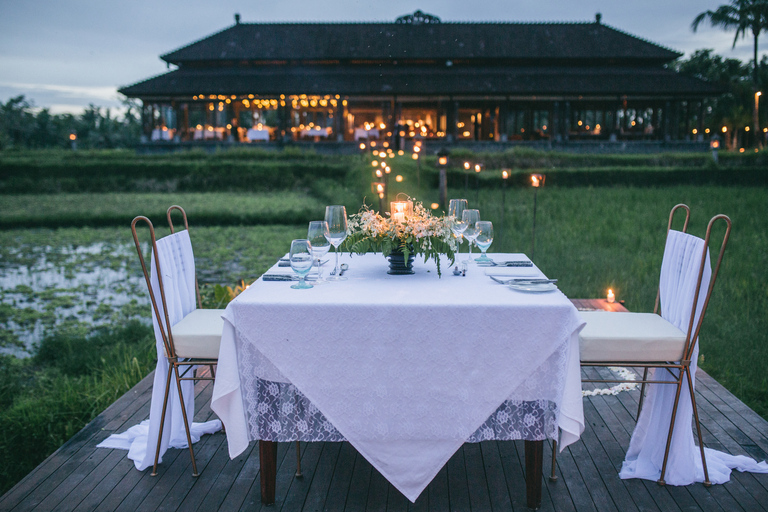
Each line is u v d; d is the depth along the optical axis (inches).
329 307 89.0
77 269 343.9
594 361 100.5
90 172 809.5
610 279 257.0
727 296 239.3
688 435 99.9
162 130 1081.4
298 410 94.0
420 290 98.2
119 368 175.2
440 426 91.0
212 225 522.9
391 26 1211.9
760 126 1316.4
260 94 1055.6
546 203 519.8
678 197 557.9
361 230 112.5
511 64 1161.4
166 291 107.1
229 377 91.1
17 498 97.2
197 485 101.8
